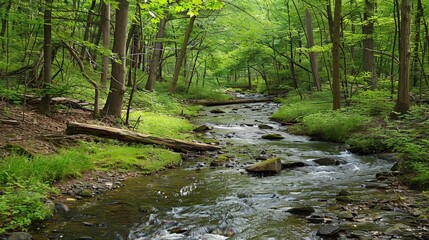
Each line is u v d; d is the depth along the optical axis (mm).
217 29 27594
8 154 7129
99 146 9562
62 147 8594
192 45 30828
